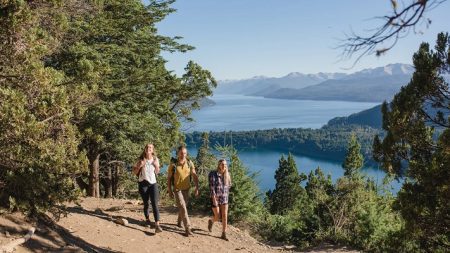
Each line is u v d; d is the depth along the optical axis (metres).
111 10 16.98
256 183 16.91
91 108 13.41
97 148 17.00
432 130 10.20
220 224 12.36
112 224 9.64
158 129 18.22
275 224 19.12
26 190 7.07
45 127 7.26
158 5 18.02
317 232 17.72
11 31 7.00
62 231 7.98
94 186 18.03
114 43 16.39
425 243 9.64
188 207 15.43
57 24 8.55
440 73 10.30
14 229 6.86
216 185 10.37
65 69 12.43
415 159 10.37
